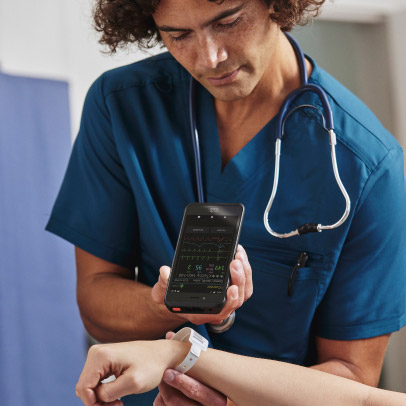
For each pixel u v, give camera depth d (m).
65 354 2.43
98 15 1.37
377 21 3.08
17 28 2.47
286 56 1.38
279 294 1.35
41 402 2.38
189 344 1.11
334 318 1.34
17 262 2.36
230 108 1.40
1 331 2.32
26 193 2.39
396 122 3.06
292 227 1.34
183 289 1.09
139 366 1.04
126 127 1.44
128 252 1.49
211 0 1.11
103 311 1.40
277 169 1.31
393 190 1.32
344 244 1.33
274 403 1.13
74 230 1.49
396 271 1.34
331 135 1.29
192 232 1.15
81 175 1.50
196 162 1.40
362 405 1.14
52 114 2.46
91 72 2.62
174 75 1.48
